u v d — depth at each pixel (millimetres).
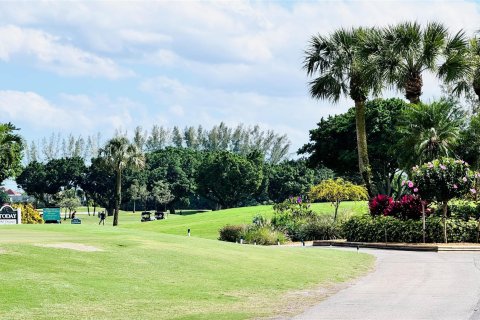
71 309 10477
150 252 16531
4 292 11062
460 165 28234
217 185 118125
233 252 18891
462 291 13492
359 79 39500
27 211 53500
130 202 145625
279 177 130500
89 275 13211
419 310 10914
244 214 57719
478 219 29859
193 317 10367
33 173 131250
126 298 11727
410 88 37281
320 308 11453
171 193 136500
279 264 17797
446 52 36719
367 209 43125
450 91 49094
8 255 13898
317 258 20359
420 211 30641
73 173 129875
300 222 39812
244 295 12969
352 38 39969
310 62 41031
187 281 13914
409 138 38469
